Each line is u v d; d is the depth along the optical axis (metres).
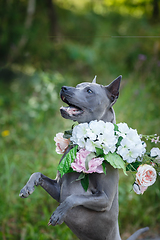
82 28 12.86
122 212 4.91
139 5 14.54
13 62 9.96
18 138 6.47
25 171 5.31
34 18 11.08
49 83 7.05
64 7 14.09
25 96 8.06
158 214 5.00
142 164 2.77
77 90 2.72
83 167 2.60
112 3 15.07
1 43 10.02
